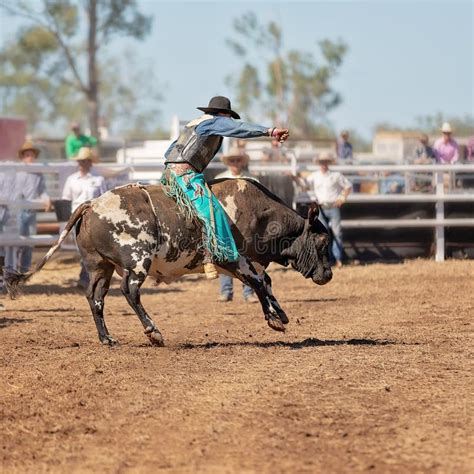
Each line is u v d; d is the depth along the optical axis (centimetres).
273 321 2330
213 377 1991
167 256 2286
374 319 2811
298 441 1551
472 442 1541
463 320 2762
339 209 4275
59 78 9731
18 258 3775
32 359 2234
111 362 2166
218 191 2336
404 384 1912
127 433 1614
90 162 3631
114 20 9306
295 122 12825
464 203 4491
